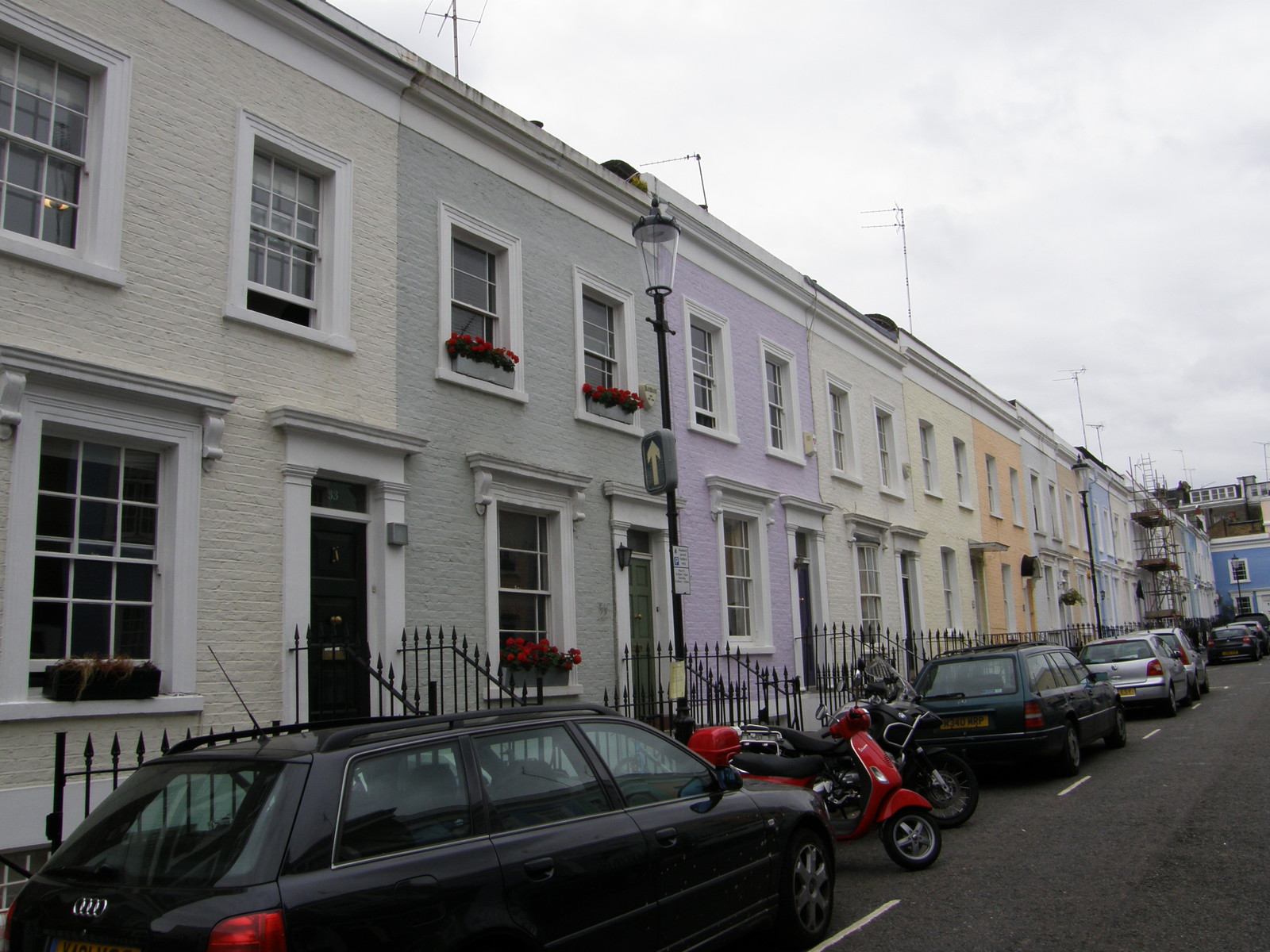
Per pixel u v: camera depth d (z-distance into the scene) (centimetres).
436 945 383
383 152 1054
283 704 854
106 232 792
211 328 858
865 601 1883
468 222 1141
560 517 1185
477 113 1156
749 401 1620
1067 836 851
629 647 1241
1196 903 639
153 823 409
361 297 999
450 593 1030
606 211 1363
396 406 1013
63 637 745
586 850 455
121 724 744
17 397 712
